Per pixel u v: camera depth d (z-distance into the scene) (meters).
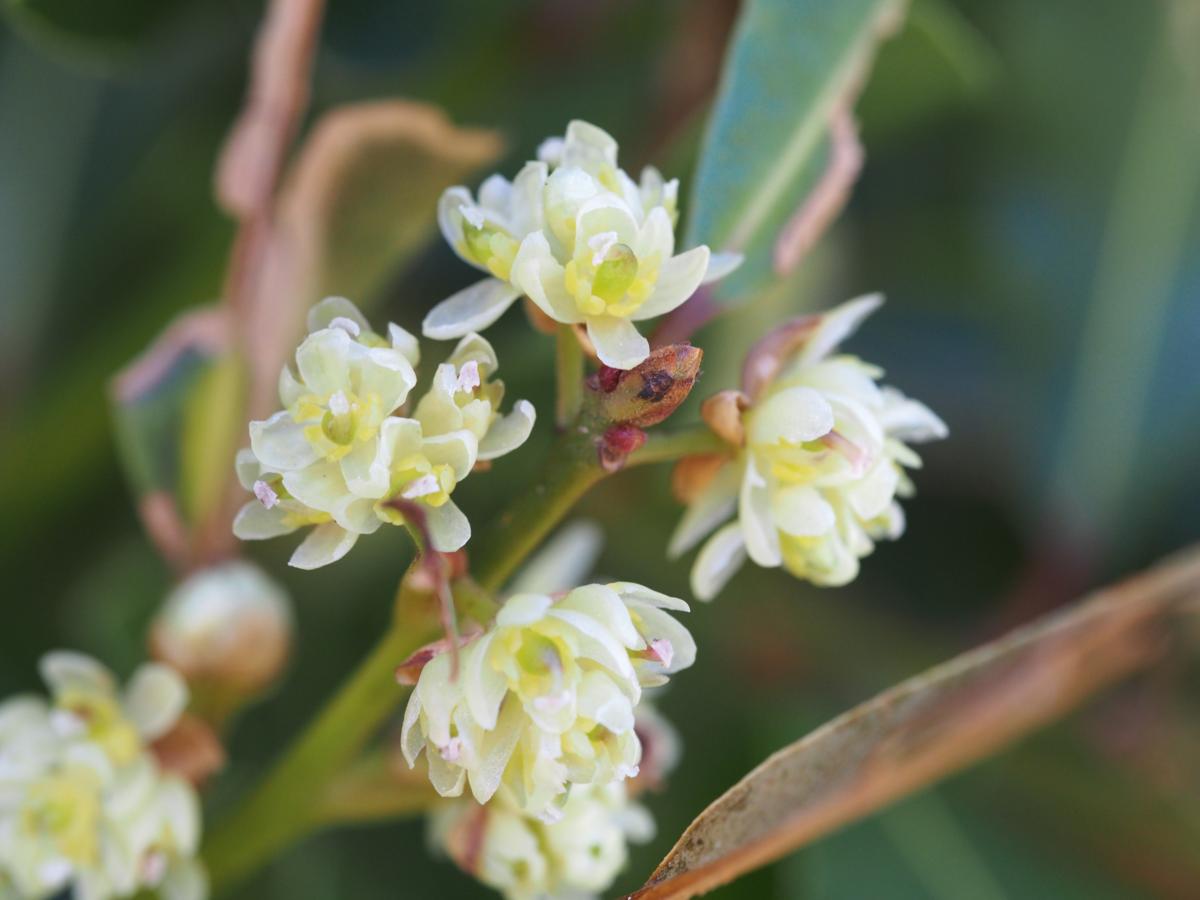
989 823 0.18
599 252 0.13
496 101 0.18
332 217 0.16
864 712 0.13
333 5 0.18
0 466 0.18
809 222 0.15
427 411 0.13
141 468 0.16
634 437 0.13
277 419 0.13
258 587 0.15
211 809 0.17
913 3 0.16
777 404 0.14
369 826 0.17
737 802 0.13
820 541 0.14
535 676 0.13
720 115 0.15
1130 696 0.18
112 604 0.17
